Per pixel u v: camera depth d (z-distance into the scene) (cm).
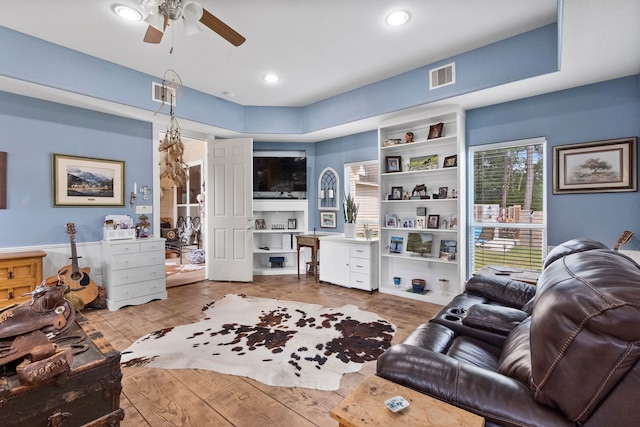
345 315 337
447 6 249
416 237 420
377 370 119
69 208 366
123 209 409
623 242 279
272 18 263
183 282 488
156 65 349
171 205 903
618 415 78
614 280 85
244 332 292
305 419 174
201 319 329
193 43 302
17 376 111
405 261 438
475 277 258
